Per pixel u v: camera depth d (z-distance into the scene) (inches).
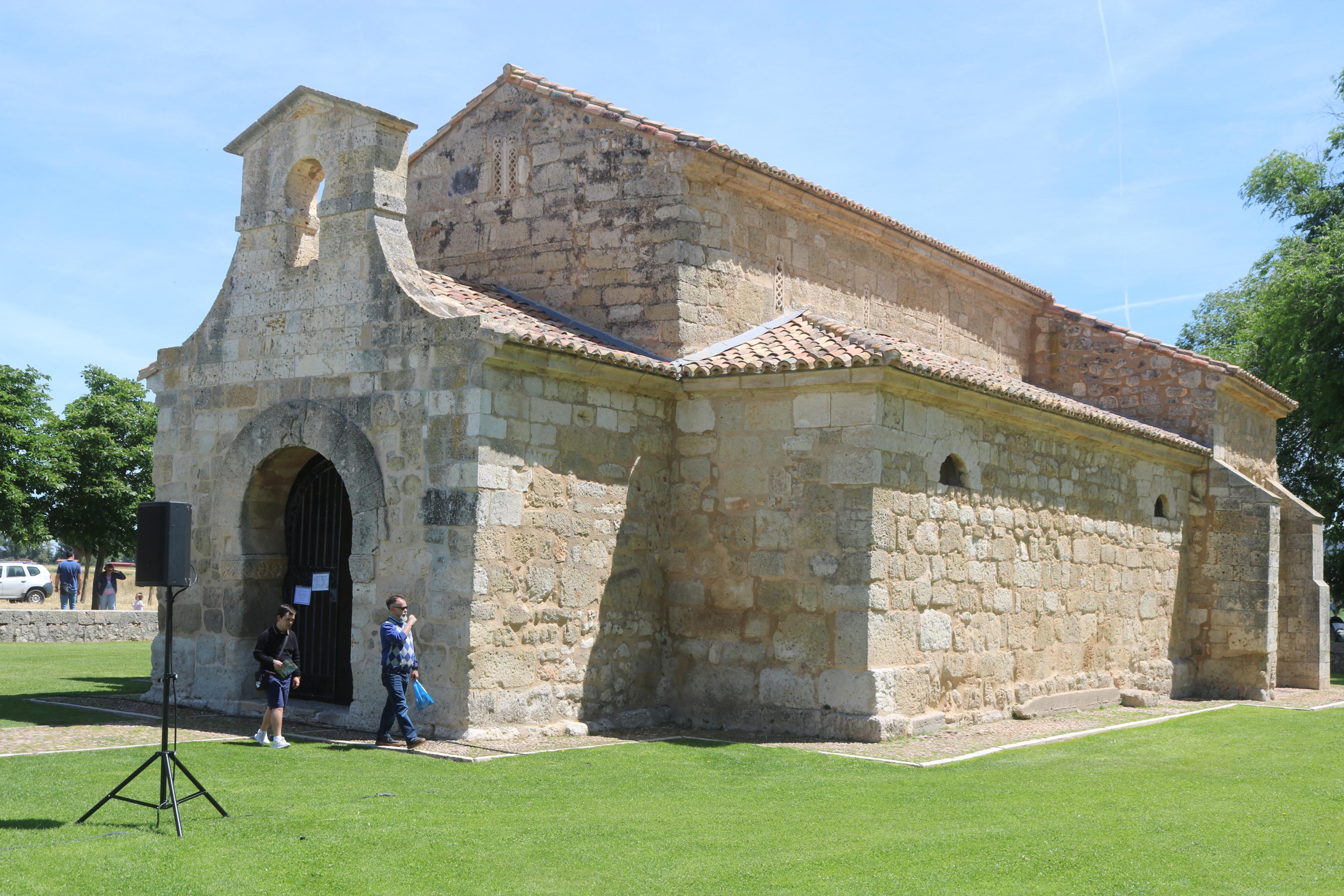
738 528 576.1
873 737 522.6
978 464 618.5
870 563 533.0
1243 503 850.8
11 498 1428.4
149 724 531.8
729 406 585.9
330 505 590.2
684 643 587.8
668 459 600.4
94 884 271.6
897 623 548.4
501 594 506.3
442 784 404.2
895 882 287.9
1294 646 912.3
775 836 335.0
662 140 628.7
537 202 674.2
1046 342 961.5
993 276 892.0
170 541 334.6
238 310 604.7
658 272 624.1
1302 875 300.0
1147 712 698.8
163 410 631.8
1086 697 692.1
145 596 2003.0
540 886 281.9
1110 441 732.7
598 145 653.3
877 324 777.6
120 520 1642.5
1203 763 490.6
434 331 519.5
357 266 555.8
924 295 831.1
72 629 1075.9
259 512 592.1
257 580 589.6
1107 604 743.1
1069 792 410.6
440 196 716.7
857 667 532.4
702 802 387.2
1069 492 706.2
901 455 556.4
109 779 390.3
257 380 589.6
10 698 616.1
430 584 506.0
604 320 640.4
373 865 294.4
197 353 619.8
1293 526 922.7
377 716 518.3
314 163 597.9
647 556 585.9
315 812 348.5
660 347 618.5
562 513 539.5
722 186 647.1
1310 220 1296.8
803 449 558.3
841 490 545.3
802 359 554.9
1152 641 799.7
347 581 579.8
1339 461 1249.4
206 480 606.5
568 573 541.0
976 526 612.7
